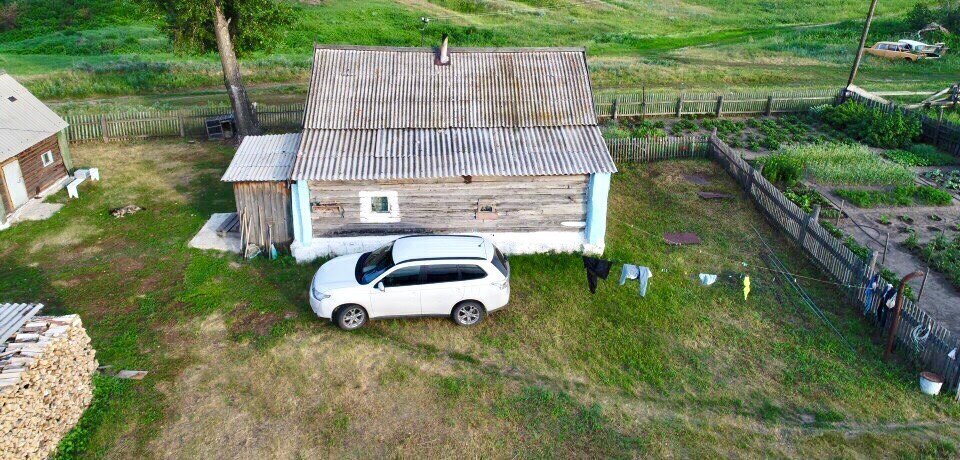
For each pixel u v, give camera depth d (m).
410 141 17.23
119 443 10.81
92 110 30.28
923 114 27.86
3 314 11.12
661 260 17.25
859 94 31.16
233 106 27.25
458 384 12.36
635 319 14.59
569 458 10.65
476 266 14.04
